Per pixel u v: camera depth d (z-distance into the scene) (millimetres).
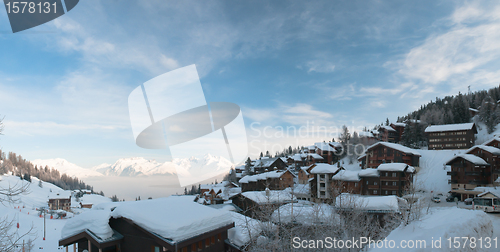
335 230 15117
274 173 45156
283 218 16359
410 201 16719
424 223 15961
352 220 16000
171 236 14484
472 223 15539
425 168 60469
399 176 40812
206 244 16969
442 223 15070
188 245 15828
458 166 47750
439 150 69500
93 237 16047
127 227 16562
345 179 41750
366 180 42594
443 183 51844
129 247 16359
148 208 16656
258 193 28031
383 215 21484
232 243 18031
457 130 68812
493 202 33562
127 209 16500
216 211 18141
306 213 17203
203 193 59031
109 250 16781
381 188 41594
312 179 42688
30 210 65375
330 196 34438
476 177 45812
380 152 62625
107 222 16750
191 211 17266
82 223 17031
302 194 42000
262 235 16719
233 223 18453
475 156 47688
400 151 59094
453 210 19797
